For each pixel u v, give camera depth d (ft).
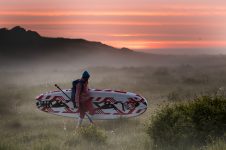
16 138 51.13
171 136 41.73
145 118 62.80
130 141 46.50
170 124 42.60
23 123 63.16
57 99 69.92
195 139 41.65
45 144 44.29
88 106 60.95
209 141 41.29
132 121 62.13
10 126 60.95
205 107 43.27
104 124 61.82
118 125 60.13
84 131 47.19
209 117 42.39
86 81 60.85
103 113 66.69
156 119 43.09
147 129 44.16
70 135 48.44
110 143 46.29
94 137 46.34
